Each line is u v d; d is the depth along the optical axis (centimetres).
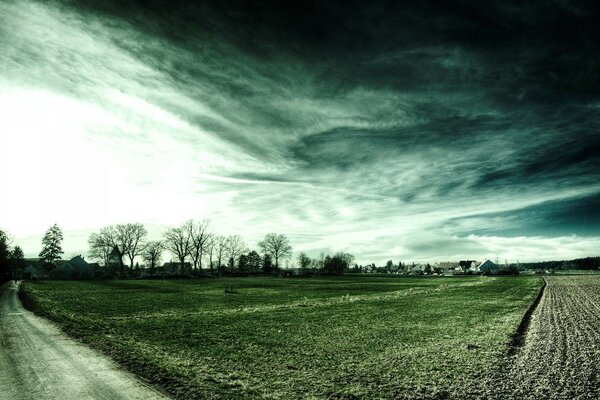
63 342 1331
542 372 1057
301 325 1942
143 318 2162
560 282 6303
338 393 877
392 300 3488
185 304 3159
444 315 2352
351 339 1553
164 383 889
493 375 1024
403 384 946
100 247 11794
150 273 12262
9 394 790
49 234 13112
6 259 8612
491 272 13088
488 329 1786
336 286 6556
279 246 14712
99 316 2233
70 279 10138
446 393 886
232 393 849
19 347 1245
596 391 900
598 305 2856
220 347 1379
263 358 1212
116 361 1074
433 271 17475
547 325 1912
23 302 2992
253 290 5372
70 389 825
